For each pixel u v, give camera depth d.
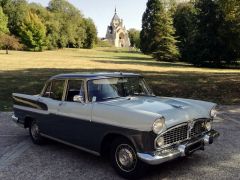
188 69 33.69
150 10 68.75
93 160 6.60
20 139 8.41
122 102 5.94
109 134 5.62
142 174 5.41
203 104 6.27
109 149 6.06
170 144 5.30
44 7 117.44
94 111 5.85
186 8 62.72
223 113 11.37
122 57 68.56
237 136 8.23
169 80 19.66
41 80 20.06
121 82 6.59
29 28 86.38
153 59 59.97
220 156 6.64
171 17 61.34
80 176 5.75
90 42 126.06
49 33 101.00
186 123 5.48
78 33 116.94
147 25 69.06
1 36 68.56
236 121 10.05
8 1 95.25
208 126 6.08
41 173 5.94
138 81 6.94
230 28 35.25
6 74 23.67
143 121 5.07
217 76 23.00
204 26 42.69
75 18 119.56
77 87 6.44
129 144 5.35
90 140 5.98
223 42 41.72
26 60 45.38
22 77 21.48
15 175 5.87
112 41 188.38
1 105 13.95
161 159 5.04
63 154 7.05
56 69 29.30
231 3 19.84
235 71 32.12
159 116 5.01
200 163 6.23
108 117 5.57
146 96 6.73
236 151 6.98
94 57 64.88
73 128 6.36
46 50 96.69
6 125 10.12
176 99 6.50
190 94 16.09
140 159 5.11
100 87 6.25
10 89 17.48
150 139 5.05
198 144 5.71
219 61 43.97
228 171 5.82
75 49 107.81
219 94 15.74
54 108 6.84
